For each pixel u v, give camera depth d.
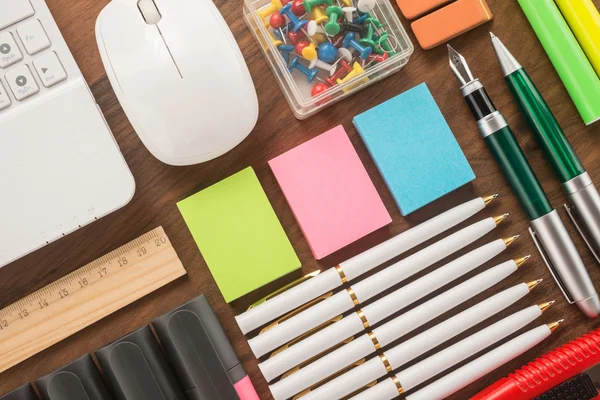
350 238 0.67
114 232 0.67
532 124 0.68
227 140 0.62
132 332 0.63
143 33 0.59
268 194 0.68
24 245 0.63
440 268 0.67
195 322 0.63
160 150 0.61
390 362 0.66
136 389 0.62
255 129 0.69
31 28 0.62
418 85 0.68
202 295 0.65
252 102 0.62
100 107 0.67
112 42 0.60
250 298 0.68
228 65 0.60
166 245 0.67
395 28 0.66
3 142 0.62
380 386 0.66
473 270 0.70
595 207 0.68
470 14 0.68
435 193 0.67
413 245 0.67
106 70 0.60
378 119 0.67
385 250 0.66
